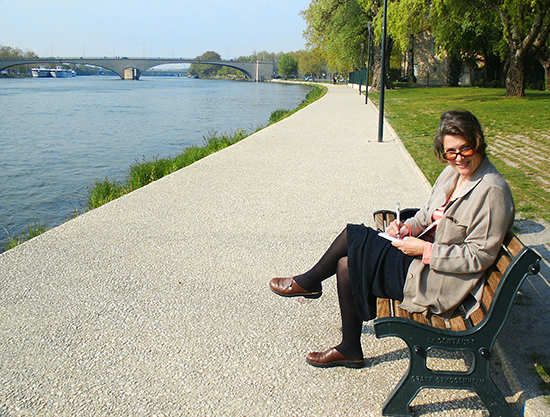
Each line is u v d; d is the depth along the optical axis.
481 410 2.50
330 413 2.50
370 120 17.62
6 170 14.52
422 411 2.50
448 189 2.84
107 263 4.47
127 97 58.19
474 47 44.78
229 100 50.81
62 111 36.69
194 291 3.91
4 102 47.44
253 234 5.23
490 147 9.99
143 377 2.81
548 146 9.96
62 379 2.80
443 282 2.48
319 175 8.12
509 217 2.36
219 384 2.75
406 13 22.06
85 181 13.04
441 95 31.73
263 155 10.15
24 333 3.29
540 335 2.98
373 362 2.95
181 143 19.80
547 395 2.44
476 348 2.30
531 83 39.75
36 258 4.59
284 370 2.88
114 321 3.44
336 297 3.80
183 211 6.10
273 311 3.58
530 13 22.97
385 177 7.91
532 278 3.79
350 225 2.85
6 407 2.55
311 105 26.55
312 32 48.03
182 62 142.62
